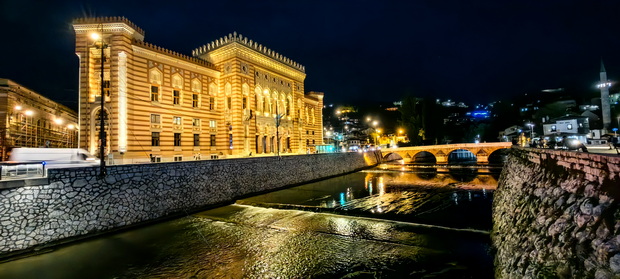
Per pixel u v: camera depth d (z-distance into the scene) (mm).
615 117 87875
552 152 15570
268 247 21391
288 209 32500
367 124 182250
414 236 22438
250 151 52781
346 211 29703
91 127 38094
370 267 17734
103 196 24953
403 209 31125
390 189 45188
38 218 21344
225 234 24406
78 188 23609
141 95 40688
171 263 19172
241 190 39031
